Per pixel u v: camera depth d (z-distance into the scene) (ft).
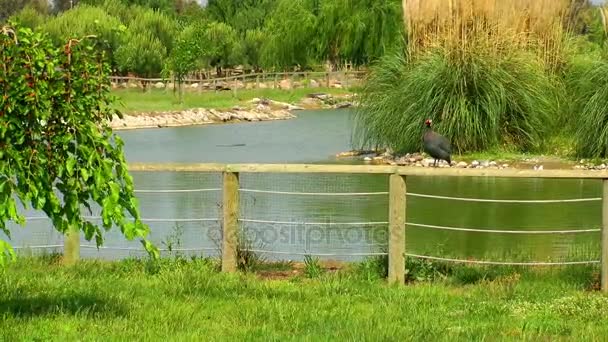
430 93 60.44
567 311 24.12
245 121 109.09
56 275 27.94
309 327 22.07
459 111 60.08
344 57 144.97
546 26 67.26
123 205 21.54
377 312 24.02
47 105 20.13
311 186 51.13
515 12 65.21
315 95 139.95
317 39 145.79
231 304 24.90
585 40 73.97
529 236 36.83
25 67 19.98
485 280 28.09
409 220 41.14
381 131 63.21
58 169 20.70
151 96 134.62
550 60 67.10
